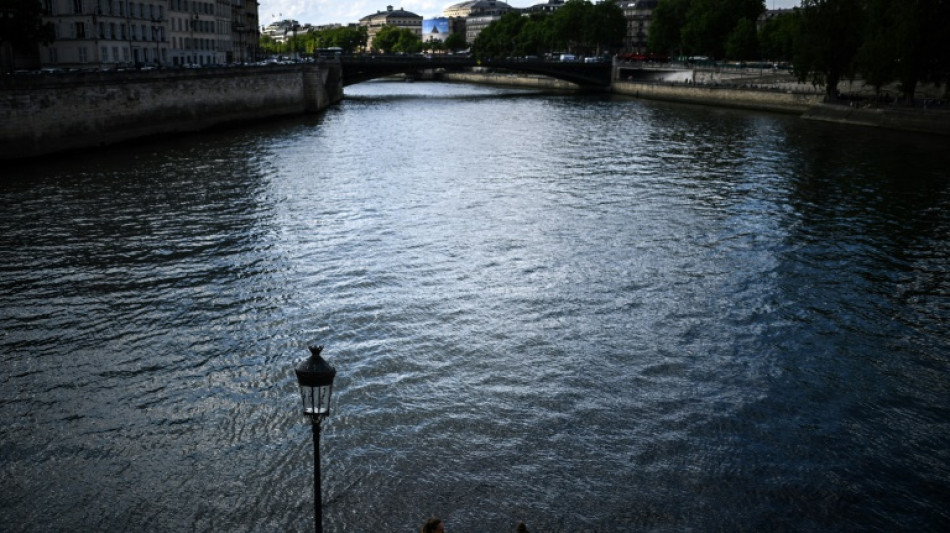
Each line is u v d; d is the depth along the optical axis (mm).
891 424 25984
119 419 25484
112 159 71438
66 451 23734
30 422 25203
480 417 25891
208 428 25047
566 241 45562
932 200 56844
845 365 30000
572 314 34469
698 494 22219
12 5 75438
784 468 23469
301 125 105812
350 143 86938
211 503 21562
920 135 94375
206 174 64688
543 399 27125
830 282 38906
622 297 36562
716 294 37094
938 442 25016
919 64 95688
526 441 24609
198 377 28281
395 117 119438
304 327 32656
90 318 33281
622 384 28250
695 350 31047
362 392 27328
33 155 70062
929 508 21828
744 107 136125
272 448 24016
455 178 65375
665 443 24594
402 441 24453
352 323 33125
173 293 36281
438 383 28109
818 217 51562
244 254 42219
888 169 69750
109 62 101562
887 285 38594
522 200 56500
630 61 190750
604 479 22812
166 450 23859
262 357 29875
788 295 37031
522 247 44312
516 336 32094
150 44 114562
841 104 110812
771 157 77000
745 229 48500
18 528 20484
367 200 55875
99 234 45344
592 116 122938
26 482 22297
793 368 29672
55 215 49281
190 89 93688
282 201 54969
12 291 36156
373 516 21156
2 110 66688
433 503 21703
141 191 57031
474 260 41812
